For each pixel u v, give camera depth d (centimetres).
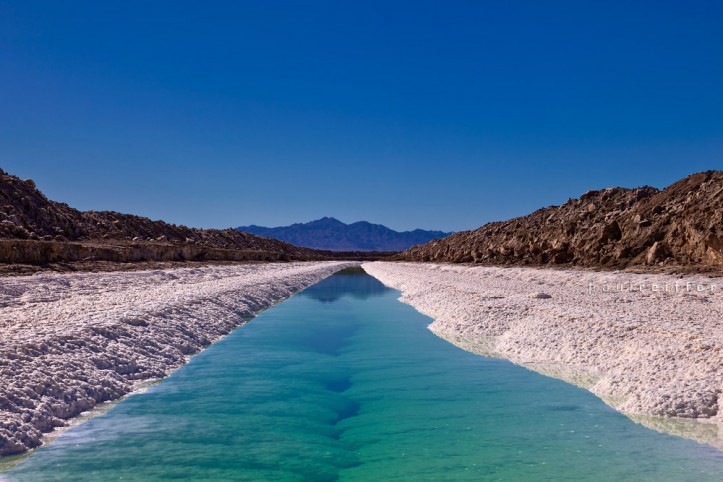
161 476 945
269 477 949
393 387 1516
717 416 1163
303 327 2550
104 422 1195
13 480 914
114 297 2564
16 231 4425
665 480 909
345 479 939
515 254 6919
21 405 1123
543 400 1362
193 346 1955
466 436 1142
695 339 1481
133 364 1550
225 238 10850
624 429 1151
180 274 4400
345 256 16638
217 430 1171
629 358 1506
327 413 1302
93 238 5881
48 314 1903
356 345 2106
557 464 987
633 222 5038
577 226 6006
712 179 4797
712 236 3962
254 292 3569
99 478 930
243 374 1639
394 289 4781
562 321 1983
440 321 2550
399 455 1048
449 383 1545
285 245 14625
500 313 2378
